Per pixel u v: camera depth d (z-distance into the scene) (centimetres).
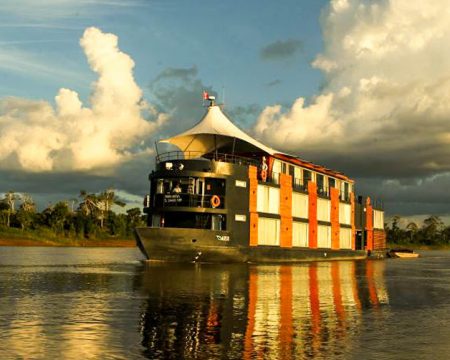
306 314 2162
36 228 14950
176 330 1789
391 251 11069
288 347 1580
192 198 5072
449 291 3152
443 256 12244
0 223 14850
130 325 1862
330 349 1562
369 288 3269
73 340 1630
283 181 6069
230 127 5966
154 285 3120
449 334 1784
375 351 1546
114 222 16650
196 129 5931
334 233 7275
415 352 1539
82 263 5512
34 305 2302
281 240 5953
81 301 2427
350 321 2016
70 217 15962
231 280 3484
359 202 8394
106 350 1517
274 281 3509
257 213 5500
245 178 5356
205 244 5003
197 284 3197
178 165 5159
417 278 4238
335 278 3962
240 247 5250
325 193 7162
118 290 2859
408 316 2150
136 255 8056
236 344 1609
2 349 1513
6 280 3428
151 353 1491
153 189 5325
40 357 1438
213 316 2066
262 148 5759
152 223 5312
